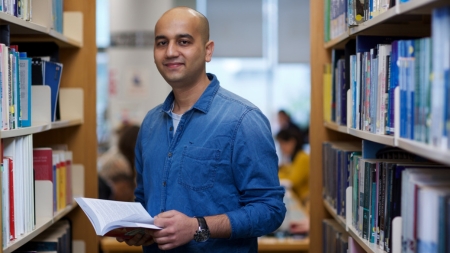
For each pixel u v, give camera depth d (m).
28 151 1.94
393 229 1.49
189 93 1.96
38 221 2.13
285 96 8.20
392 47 1.52
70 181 2.61
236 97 1.98
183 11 1.91
